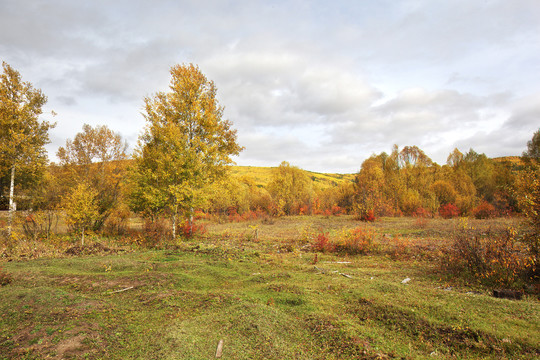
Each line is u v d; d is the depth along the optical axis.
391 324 6.27
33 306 6.76
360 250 15.12
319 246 16.16
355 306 7.15
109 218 21.84
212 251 14.53
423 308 6.75
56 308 6.68
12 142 17.64
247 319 6.08
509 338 5.37
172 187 17.83
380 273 10.73
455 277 9.76
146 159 20.00
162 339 5.40
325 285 8.84
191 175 18.52
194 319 6.29
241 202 42.72
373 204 36.06
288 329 5.96
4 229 19.20
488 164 43.44
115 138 23.84
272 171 48.66
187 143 19.52
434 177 46.81
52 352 5.11
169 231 19.23
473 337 5.57
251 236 20.81
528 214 9.56
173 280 9.46
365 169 43.47
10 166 18.81
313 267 11.52
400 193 41.66
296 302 7.48
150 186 18.58
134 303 7.54
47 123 19.48
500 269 9.15
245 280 9.85
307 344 5.50
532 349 5.05
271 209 43.06
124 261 11.81
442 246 14.45
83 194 17.08
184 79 20.34
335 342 5.47
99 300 7.57
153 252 14.65
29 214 18.81
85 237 18.81
